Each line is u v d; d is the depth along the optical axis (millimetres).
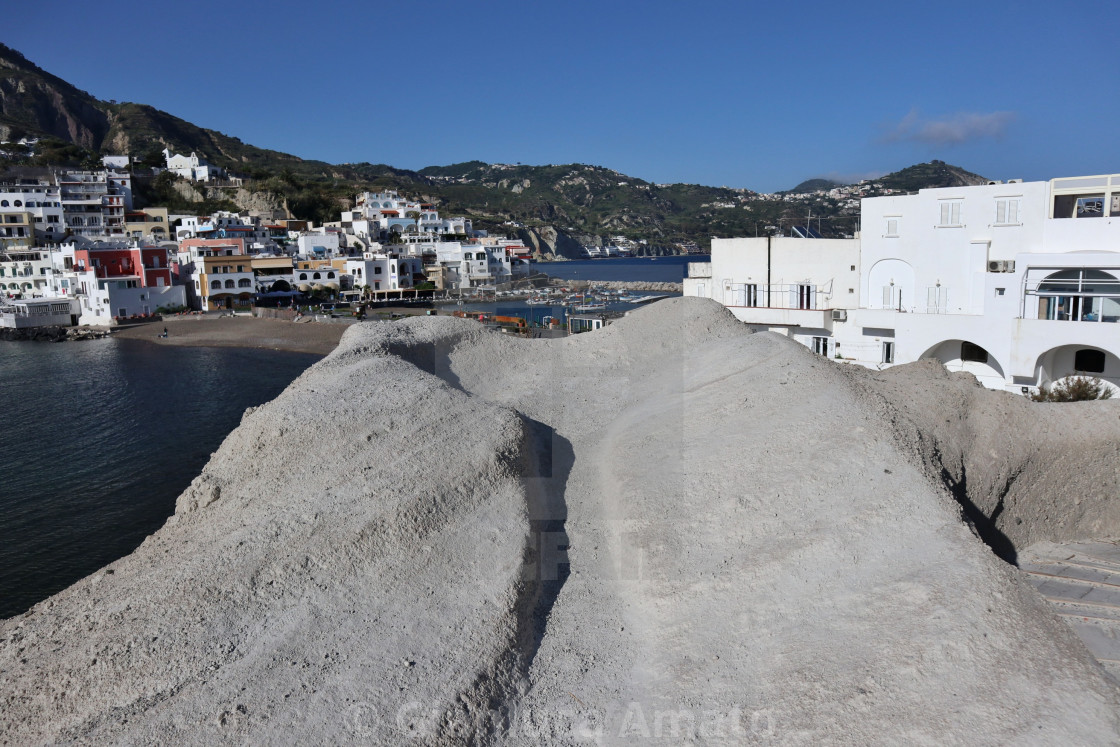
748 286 39781
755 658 9156
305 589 9953
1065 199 30859
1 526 30219
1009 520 14352
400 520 11031
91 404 51438
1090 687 7820
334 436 13164
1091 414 15391
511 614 9961
